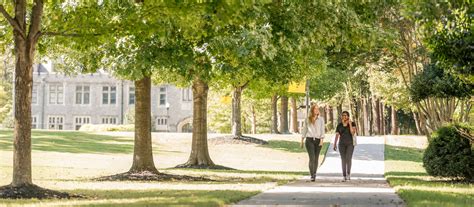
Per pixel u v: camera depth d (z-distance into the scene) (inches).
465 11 560.7
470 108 1556.3
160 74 1130.0
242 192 651.5
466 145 920.3
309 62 1158.3
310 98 2263.8
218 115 3206.2
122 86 3668.8
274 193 654.5
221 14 594.9
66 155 1574.8
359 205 518.6
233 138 1946.4
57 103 3676.2
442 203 520.4
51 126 3671.3
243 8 594.6
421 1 504.1
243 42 820.6
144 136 977.5
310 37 817.5
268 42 836.0
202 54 814.5
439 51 757.9
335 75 2215.8
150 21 676.7
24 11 647.8
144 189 737.6
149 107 983.0
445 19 636.1
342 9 792.9
